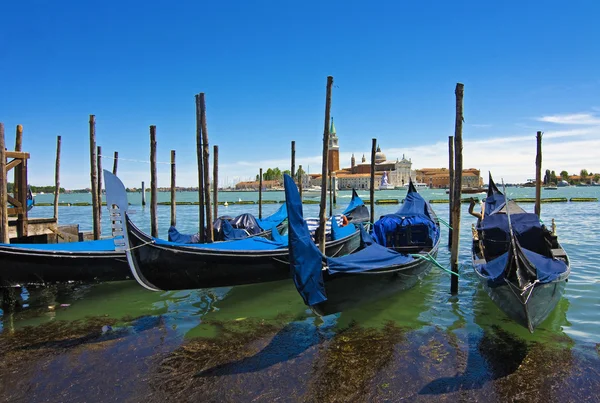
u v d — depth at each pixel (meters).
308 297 7.05
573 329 7.30
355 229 14.68
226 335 7.40
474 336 7.11
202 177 13.97
